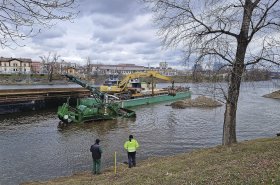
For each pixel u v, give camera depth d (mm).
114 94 50406
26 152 21625
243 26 14336
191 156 16250
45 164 19016
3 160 19734
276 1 13461
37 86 90188
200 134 28062
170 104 52000
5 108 39844
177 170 12680
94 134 27672
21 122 33344
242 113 41656
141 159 19875
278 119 36656
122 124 32906
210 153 15328
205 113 42188
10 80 103938
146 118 37281
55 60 133250
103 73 166500
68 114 32188
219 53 14242
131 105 48812
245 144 15898
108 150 22203
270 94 68688
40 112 41281
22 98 41656
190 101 50969
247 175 9555
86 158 20281
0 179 16453
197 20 14477
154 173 12461
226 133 16250
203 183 9461
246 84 15469
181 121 35406
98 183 12922
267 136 27328
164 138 26344
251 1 13914
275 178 8875
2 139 25375
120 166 17500
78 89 53875
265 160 11320
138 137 26688
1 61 133500
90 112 33281
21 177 16766
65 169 18125
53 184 14383
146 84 62906
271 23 13766
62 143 24234
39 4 4715
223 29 14352
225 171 10383
